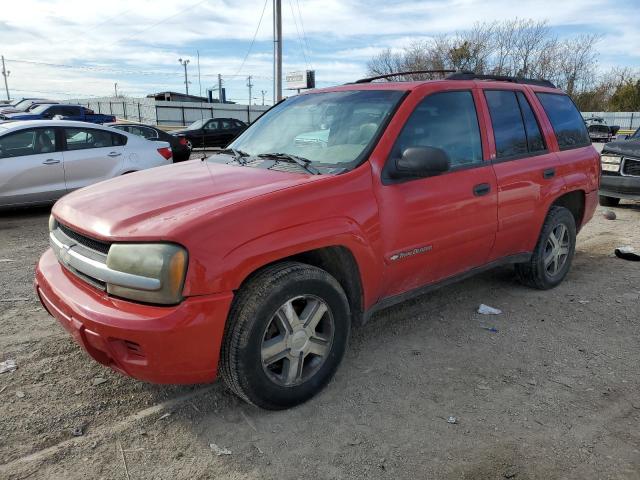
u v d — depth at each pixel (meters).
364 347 3.76
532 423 2.88
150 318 2.44
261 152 3.79
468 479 2.46
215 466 2.53
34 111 23.61
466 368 3.47
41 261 3.30
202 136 22.95
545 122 4.68
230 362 2.68
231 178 3.21
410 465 2.55
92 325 2.53
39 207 9.00
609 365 3.53
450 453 2.63
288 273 2.78
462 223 3.72
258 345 2.71
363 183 3.15
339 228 2.96
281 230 2.74
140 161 9.09
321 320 3.08
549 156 4.61
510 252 4.39
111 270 2.55
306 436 2.75
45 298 3.08
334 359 3.11
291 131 3.88
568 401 3.09
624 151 8.95
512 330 4.06
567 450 2.66
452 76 4.07
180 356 2.50
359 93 3.88
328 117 3.77
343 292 3.08
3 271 5.34
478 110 4.01
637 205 9.91
